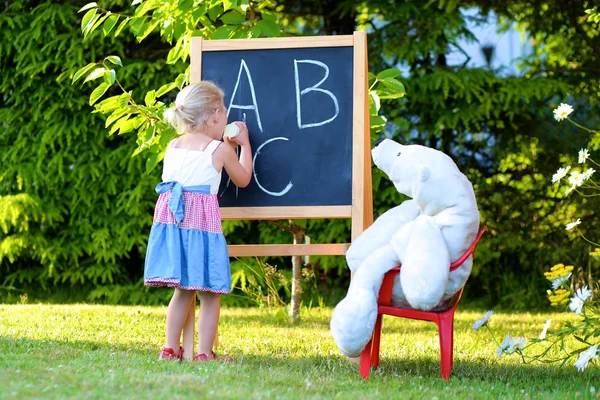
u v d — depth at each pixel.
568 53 8.52
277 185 3.88
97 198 7.79
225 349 4.13
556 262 8.09
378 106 4.52
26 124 7.88
